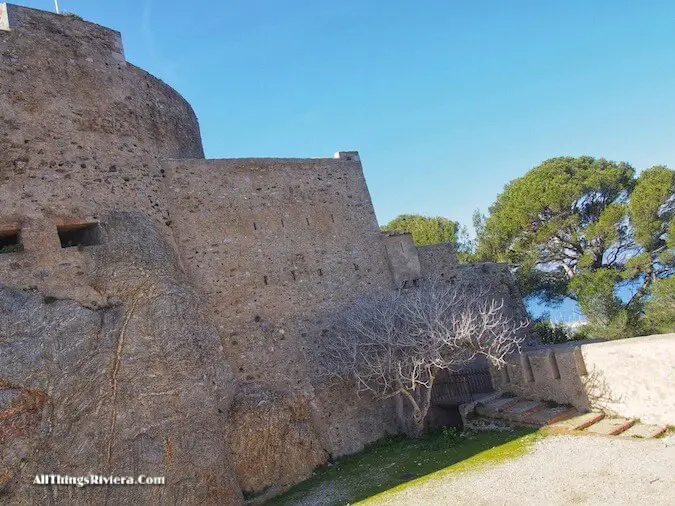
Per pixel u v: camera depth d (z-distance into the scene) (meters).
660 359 11.95
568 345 15.66
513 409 14.71
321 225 18.11
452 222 39.06
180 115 17.39
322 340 16.58
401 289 19.12
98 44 14.81
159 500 10.94
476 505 9.55
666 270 25.88
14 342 10.70
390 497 10.95
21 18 13.45
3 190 12.05
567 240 29.09
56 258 12.22
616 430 12.12
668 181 25.64
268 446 13.45
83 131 13.70
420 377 15.97
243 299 15.74
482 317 15.86
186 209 15.66
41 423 10.38
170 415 11.70
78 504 10.16
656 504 8.23
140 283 12.60
